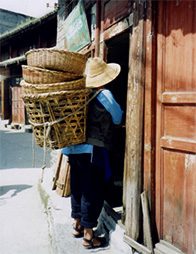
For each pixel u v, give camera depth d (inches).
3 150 338.0
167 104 74.5
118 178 150.5
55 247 94.4
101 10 114.4
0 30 687.7
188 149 68.0
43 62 77.3
